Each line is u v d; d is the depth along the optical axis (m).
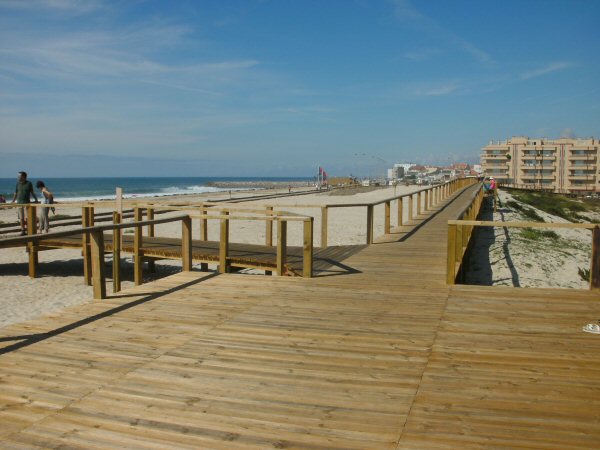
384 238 13.28
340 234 18.64
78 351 4.72
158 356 4.60
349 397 3.78
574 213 48.34
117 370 4.29
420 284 7.57
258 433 3.27
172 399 3.75
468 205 11.95
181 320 5.69
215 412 3.55
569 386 3.96
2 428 3.33
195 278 7.89
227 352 4.71
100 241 6.55
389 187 66.25
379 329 5.39
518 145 114.88
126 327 5.43
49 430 3.31
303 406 3.64
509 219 30.94
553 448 3.07
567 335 5.19
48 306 9.86
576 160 111.31
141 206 11.52
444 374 4.20
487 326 5.49
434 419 3.44
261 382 4.05
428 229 15.42
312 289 7.22
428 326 5.49
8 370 4.27
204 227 12.38
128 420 3.44
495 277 13.80
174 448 3.09
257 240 17.25
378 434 3.25
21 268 14.04
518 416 3.47
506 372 4.24
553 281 13.89
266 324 5.55
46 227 16.05
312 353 4.68
